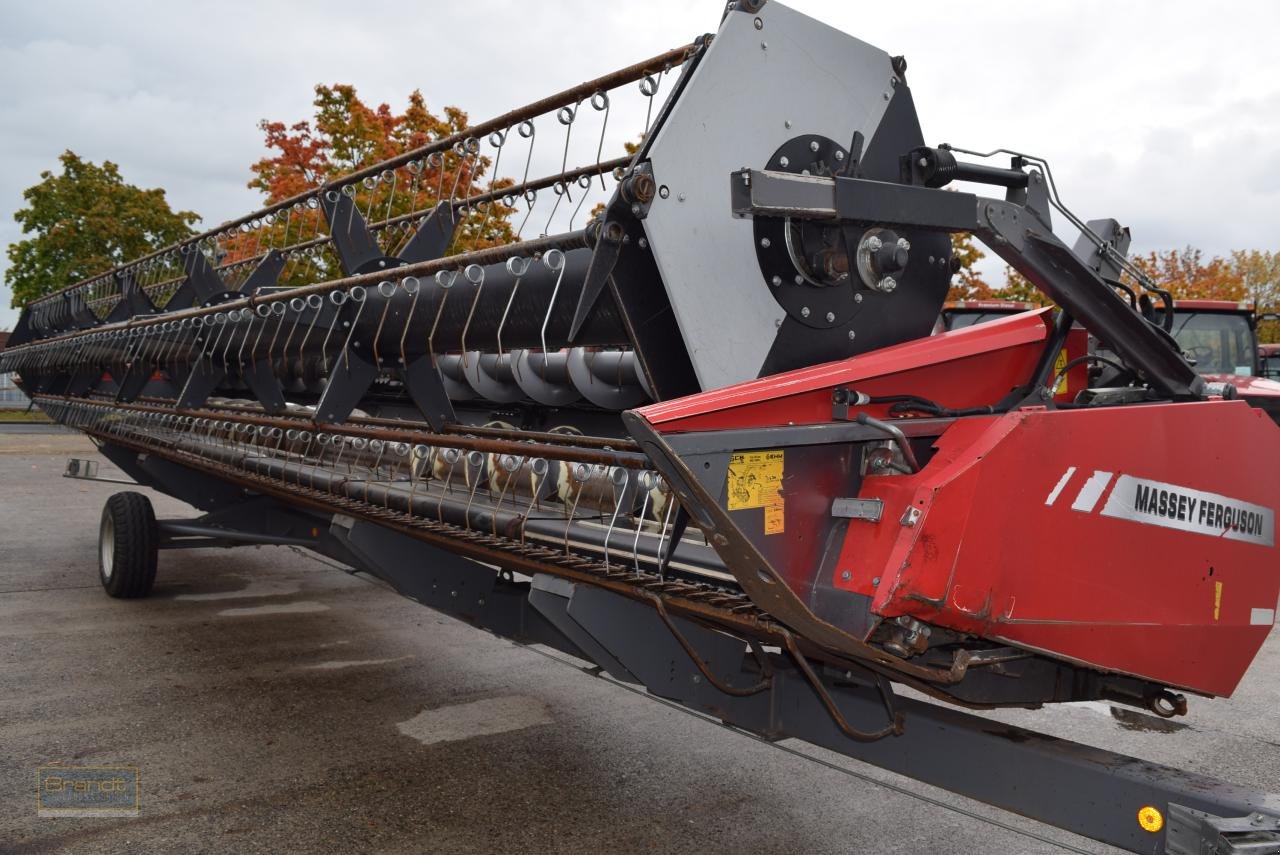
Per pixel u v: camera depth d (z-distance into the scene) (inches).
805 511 87.0
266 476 189.2
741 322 93.7
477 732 164.1
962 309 329.1
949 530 81.7
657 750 158.1
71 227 991.6
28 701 173.9
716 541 81.2
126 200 1023.0
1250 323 334.0
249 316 184.7
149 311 314.3
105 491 491.2
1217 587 102.6
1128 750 163.2
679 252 88.8
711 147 91.5
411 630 233.1
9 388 1243.8
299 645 217.2
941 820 134.3
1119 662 95.5
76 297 358.9
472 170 161.0
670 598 97.4
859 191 90.7
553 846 123.0
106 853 117.7
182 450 230.8
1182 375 111.3
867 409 92.7
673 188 88.4
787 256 96.6
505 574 161.6
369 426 162.7
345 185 185.3
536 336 117.2
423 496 147.6
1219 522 102.3
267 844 121.3
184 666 198.2
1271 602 109.5
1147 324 107.7
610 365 148.2
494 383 179.3
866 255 100.1
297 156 577.0
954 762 94.7
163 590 272.2
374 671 198.1
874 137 106.7
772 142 96.5
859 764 154.2
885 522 84.9
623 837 126.1
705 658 114.5
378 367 155.2
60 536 358.3
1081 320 107.7
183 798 134.4
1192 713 183.6
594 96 126.6
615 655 107.0
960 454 85.0
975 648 98.1
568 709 177.3
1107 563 92.0
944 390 100.3
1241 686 201.6
